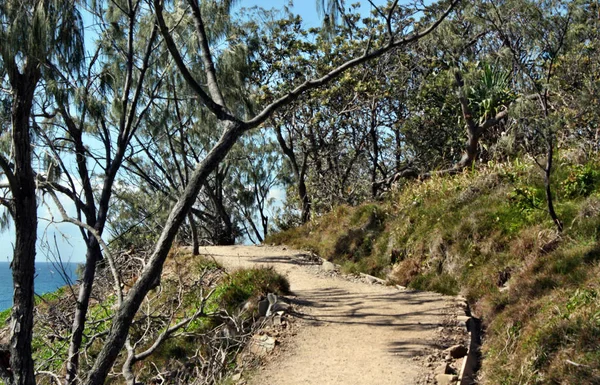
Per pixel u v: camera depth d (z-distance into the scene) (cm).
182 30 1015
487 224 1130
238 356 848
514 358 671
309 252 1633
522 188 1145
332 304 1059
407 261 1246
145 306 1073
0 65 596
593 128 1177
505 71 1516
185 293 1208
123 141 876
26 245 517
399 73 2111
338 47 2138
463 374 700
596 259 806
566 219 980
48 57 653
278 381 728
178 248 1736
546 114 935
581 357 589
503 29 1026
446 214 1255
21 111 558
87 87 884
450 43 1170
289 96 439
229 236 2395
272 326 928
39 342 1011
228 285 1133
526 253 991
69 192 857
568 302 700
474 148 1619
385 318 947
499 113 1577
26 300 505
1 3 597
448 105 2072
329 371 744
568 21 957
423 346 805
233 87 1073
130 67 883
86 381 378
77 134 876
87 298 799
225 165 2425
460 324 877
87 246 841
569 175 1088
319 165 2412
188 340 979
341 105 2238
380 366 747
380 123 2286
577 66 1125
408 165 2309
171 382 872
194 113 1358
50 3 640
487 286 998
